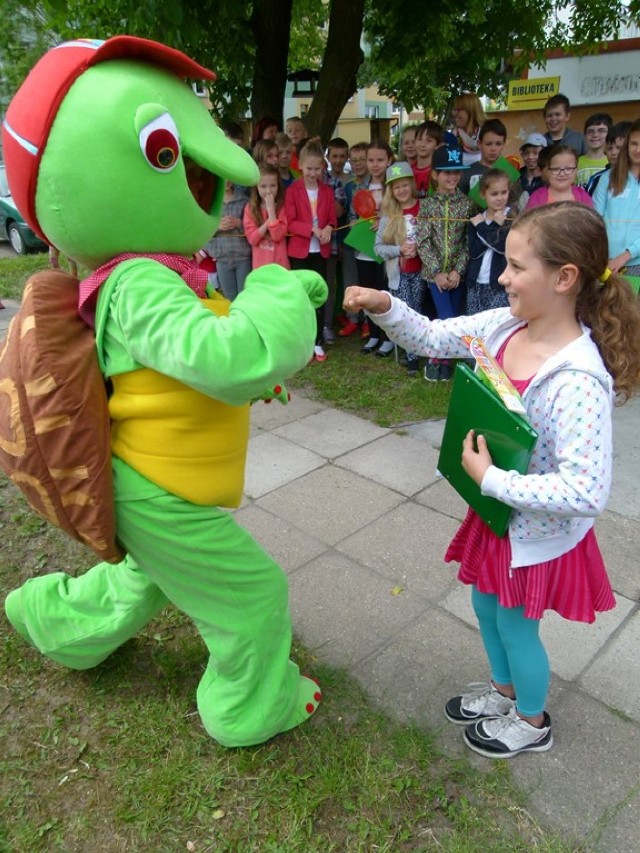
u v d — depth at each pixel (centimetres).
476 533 184
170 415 159
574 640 250
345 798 195
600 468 145
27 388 153
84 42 148
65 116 137
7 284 830
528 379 160
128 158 138
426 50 735
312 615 268
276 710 202
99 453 159
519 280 151
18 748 218
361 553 305
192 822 192
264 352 140
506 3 734
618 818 187
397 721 221
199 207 154
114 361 156
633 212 454
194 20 523
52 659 235
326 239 549
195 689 236
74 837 189
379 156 529
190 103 152
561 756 206
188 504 171
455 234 484
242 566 182
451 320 192
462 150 571
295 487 363
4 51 1030
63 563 309
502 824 187
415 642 253
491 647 205
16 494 368
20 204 151
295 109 2194
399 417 448
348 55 661
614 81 932
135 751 214
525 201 485
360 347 591
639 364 155
